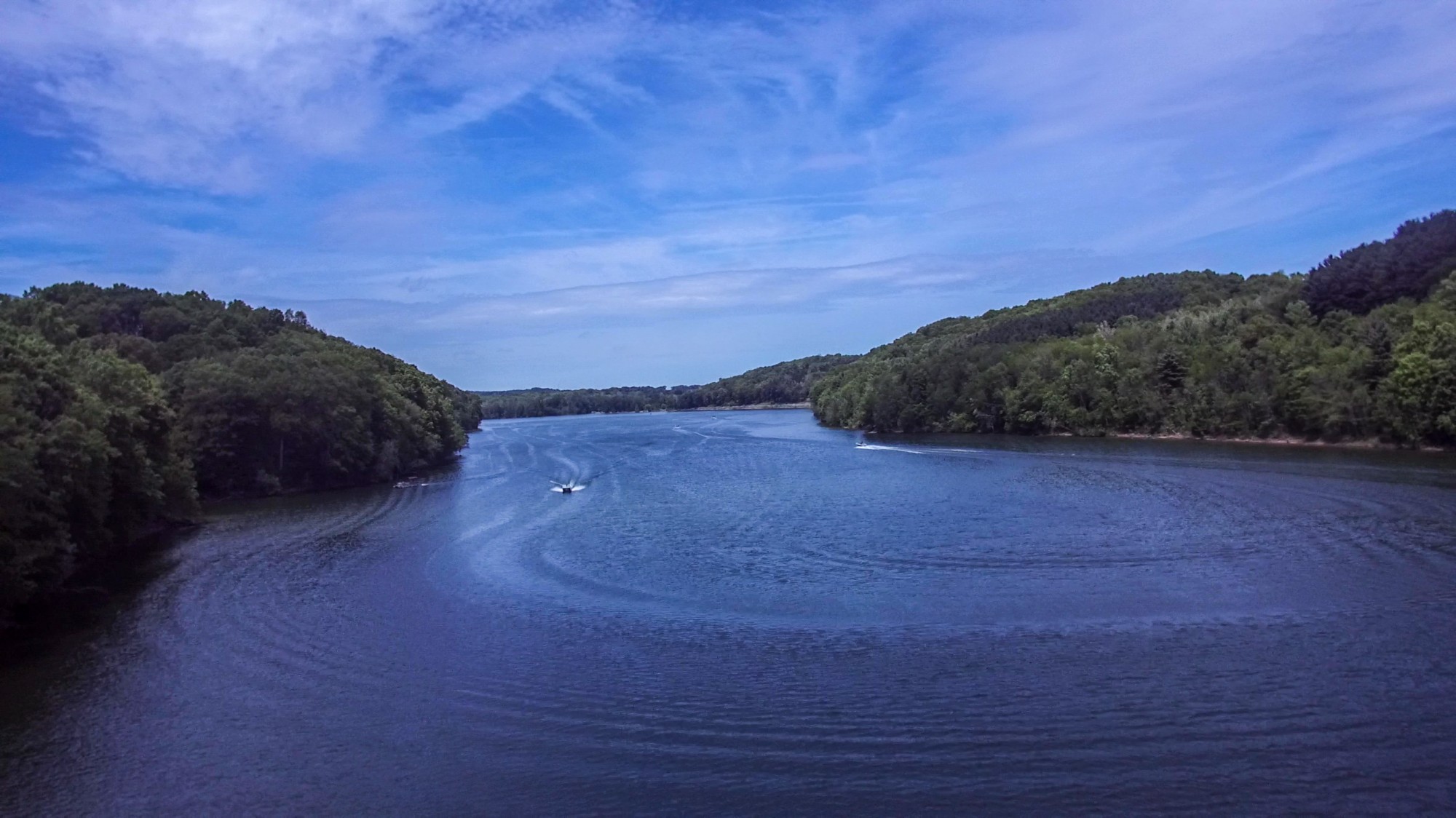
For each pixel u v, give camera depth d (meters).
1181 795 24.31
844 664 35.06
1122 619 39.19
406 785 26.77
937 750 27.48
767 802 25.03
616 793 25.88
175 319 128.25
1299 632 36.47
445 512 80.44
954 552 53.88
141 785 27.47
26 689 35.78
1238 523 59.03
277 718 32.06
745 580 49.12
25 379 53.84
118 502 61.94
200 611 46.56
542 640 39.66
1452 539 51.44
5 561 42.03
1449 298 101.69
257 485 97.38
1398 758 25.77
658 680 34.28
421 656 38.06
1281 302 129.62
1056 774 25.73
